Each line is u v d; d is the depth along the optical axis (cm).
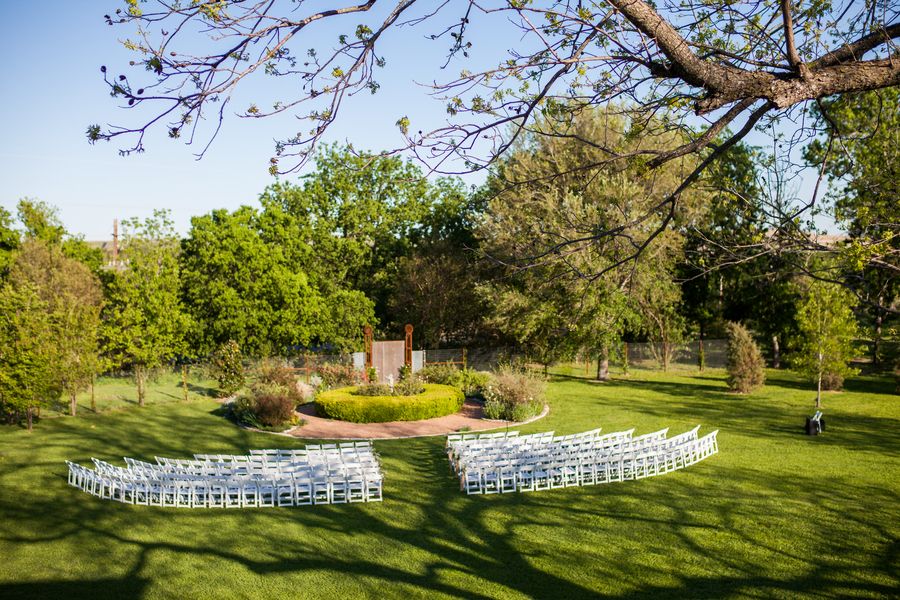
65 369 2212
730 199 688
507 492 1509
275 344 3478
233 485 1432
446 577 1046
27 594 965
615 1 380
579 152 2653
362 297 3825
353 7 399
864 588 985
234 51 377
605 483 1568
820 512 1330
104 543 1183
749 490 1488
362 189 4284
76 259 3653
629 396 2936
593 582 1024
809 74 411
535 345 3528
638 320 3291
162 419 2384
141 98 358
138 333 2575
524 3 415
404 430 2242
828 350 2564
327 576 1048
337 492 1555
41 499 1437
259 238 3428
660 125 548
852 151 790
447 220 4394
